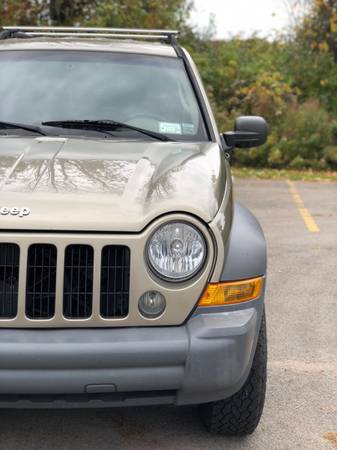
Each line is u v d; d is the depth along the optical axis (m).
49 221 2.78
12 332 2.79
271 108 16.77
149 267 2.82
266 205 10.44
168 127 4.04
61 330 2.81
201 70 18.33
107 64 4.37
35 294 2.81
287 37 20.38
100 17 15.50
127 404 2.88
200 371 2.83
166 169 3.26
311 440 3.43
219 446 3.34
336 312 5.39
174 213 2.85
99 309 2.80
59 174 3.11
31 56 4.39
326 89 19.02
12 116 4.00
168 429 3.50
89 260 2.81
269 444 3.38
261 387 3.21
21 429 3.48
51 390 2.77
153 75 4.34
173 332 2.84
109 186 3.01
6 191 2.93
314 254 7.19
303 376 4.19
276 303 5.58
